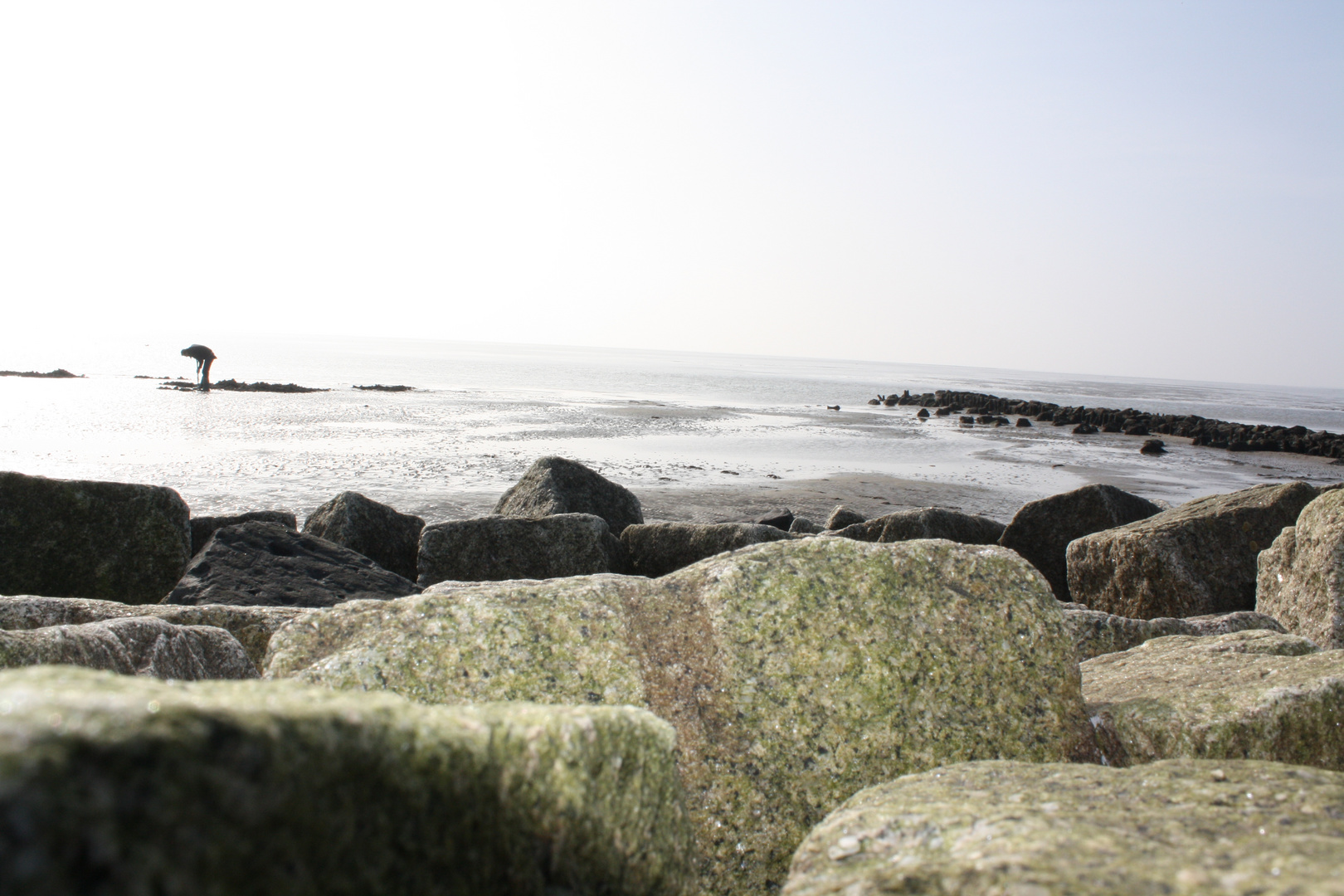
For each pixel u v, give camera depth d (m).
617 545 10.17
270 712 1.22
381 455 25.77
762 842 2.78
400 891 1.31
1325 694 3.17
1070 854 1.72
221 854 1.05
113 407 37.47
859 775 2.92
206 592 6.92
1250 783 2.16
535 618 3.12
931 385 131.62
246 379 70.44
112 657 3.79
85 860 0.91
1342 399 196.38
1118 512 12.12
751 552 3.48
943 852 1.87
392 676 2.88
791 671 3.10
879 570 3.39
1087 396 112.88
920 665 3.17
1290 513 9.20
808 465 27.89
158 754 1.02
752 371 175.88
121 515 8.31
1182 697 3.35
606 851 1.83
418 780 1.43
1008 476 27.41
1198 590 8.70
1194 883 1.54
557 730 1.77
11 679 1.28
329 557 8.03
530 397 58.06
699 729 2.94
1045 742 3.12
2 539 7.85
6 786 0.88
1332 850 1.67
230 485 19.69
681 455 28.97
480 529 9.41
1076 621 5.42
